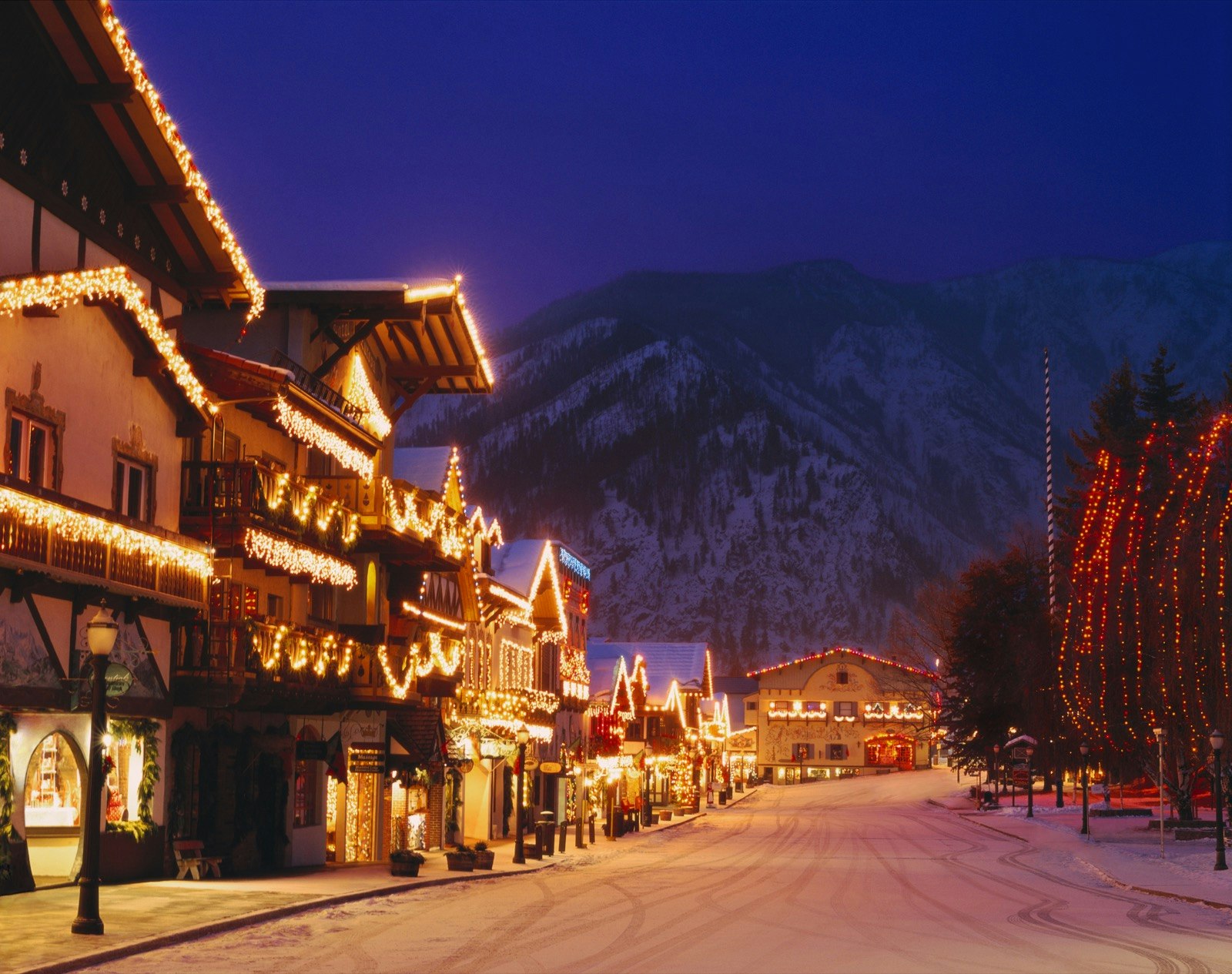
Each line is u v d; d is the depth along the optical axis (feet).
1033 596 271.90
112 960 52.60
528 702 183.52
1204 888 102.42
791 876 116.57
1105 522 157.17
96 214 78.48
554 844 163.73
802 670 502.79
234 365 90.33
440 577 144.05
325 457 118.93
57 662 71.82
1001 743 273.75
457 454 148.87
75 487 76.02
